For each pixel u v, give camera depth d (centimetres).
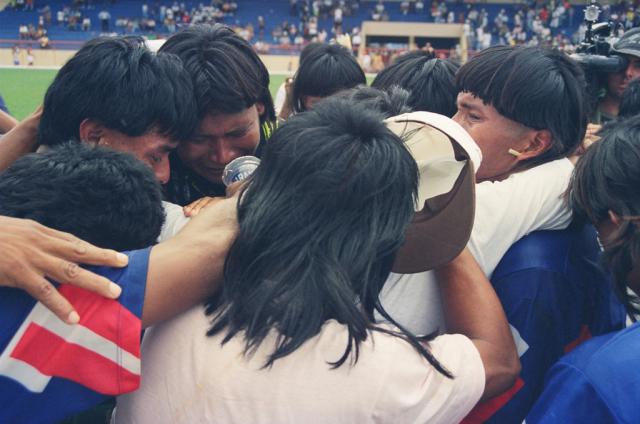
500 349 119
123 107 147
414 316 133
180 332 105
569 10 3297
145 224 117
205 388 98
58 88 153
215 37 171
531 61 156
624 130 132
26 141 177
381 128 102
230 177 142
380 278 109
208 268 105
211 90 162
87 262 101
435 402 101
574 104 160
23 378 99
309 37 3272
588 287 155
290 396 96
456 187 117
